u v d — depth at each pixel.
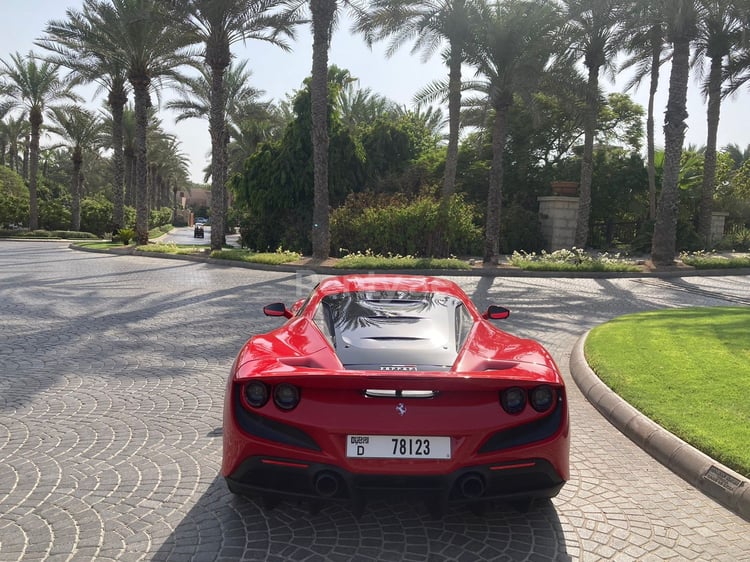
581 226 25.31
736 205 33.41
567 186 28.47
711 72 26.09
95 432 4.65
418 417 2.85
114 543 3.02
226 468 3.02
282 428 2.91
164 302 11.66
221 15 22.91
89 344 7.77
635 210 30.86
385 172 31.17
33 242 37.25
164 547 2.99
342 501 2.90
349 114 44.41
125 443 4.43
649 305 12.69
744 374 6.00
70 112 42.75
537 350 3.49
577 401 5.81
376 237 23.62
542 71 19.89
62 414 5.06
